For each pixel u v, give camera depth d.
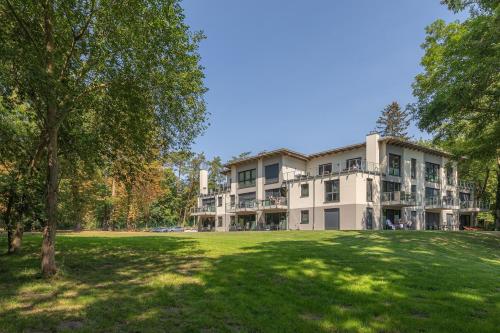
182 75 11.30
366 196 37.00
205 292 7.51
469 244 19.05
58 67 9.73
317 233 24.05
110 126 12.25
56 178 9.34
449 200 41.12
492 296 7.41
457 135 21.91
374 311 6.40
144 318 6.00
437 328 5.64
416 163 42.06
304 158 46.06
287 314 6.23
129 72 10.31
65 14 9.95
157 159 14.00
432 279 8.75
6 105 10.56
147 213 55.91
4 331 5.36
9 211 11.48
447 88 17.11
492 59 15.16
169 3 10.20
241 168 51.38
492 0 16.48
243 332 5.51
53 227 9.23
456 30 25.08
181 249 14.08
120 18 9.88
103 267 10.48
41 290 7.74
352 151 41.62
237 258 11.34
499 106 16.62
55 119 9.34
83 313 6.22
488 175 44.31
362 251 13.09
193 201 73.31
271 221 45.41
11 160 11.73
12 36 9.10
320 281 8.36
